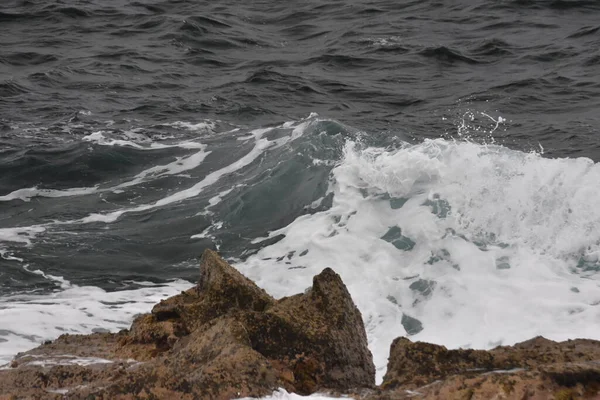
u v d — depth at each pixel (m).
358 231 16.14
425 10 40.53
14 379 8.73
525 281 13.41
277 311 8.93
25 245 16.36
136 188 19.75
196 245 16.67
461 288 13.51
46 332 12.61
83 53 34.62
